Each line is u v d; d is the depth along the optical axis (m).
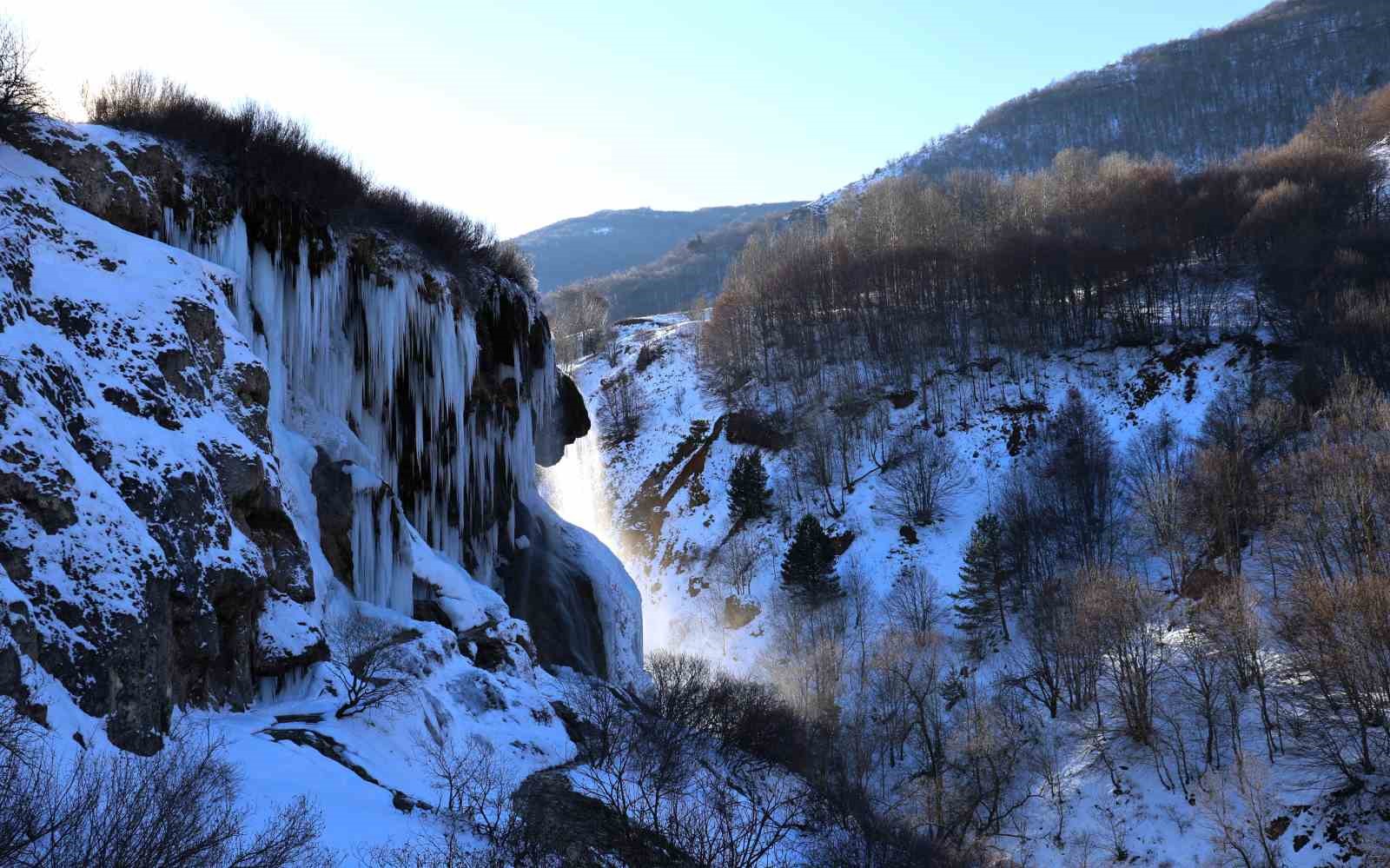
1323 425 78.00
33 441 18.30
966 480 98.94
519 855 19.06
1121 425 98.12
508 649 33.53
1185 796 52.59
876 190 179.12
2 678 14.90
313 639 24.81
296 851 15.25
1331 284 96.44
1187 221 128.75
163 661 18.94
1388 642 49.44
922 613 81.12
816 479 104.00
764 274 154.25
